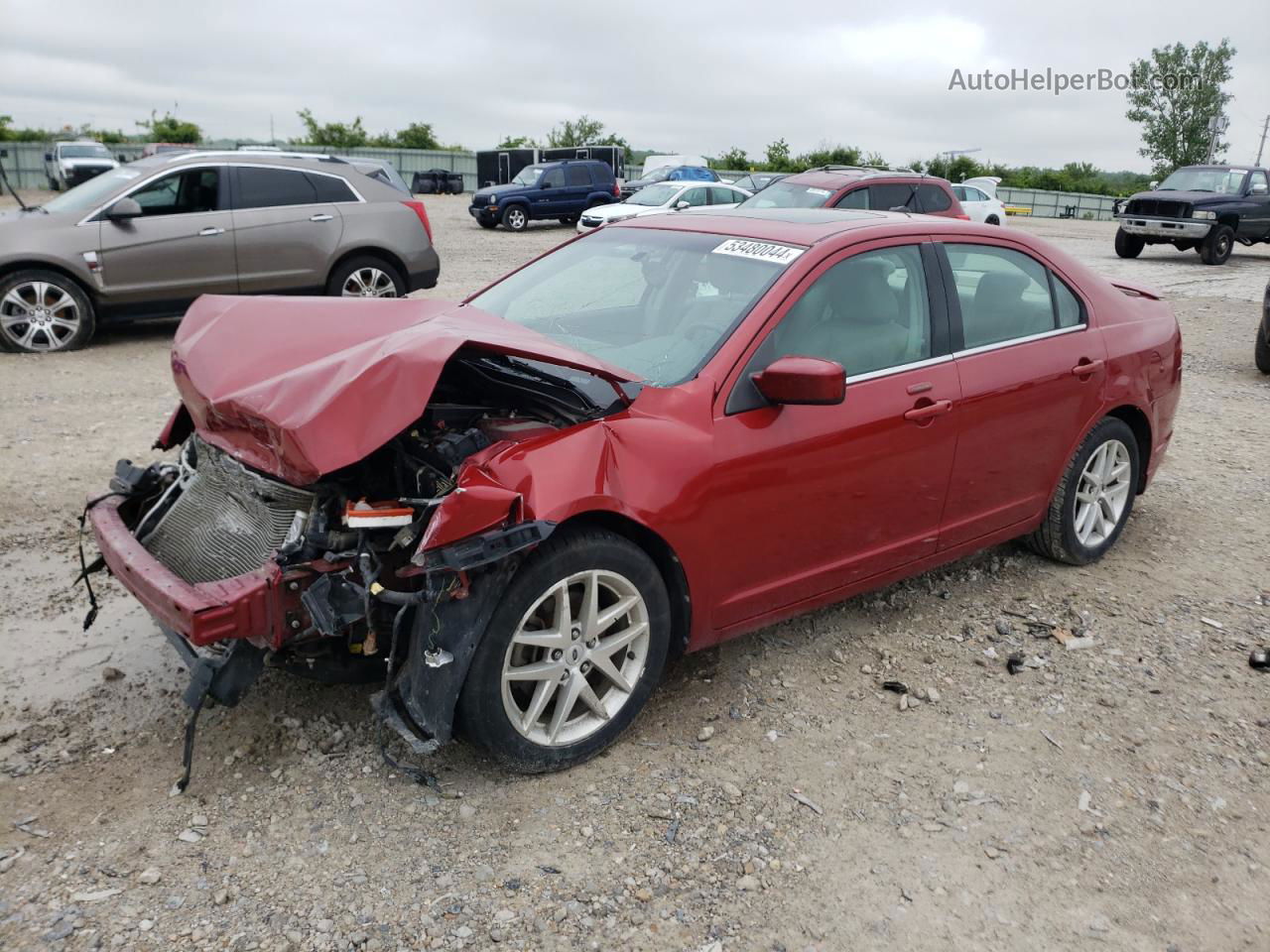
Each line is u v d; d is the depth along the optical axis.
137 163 10.48
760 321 3.53
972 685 3.91
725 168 56.41
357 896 2.68
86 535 5.00
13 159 43.75
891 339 3.91
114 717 3.43
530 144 63.78
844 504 3.75
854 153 54.72
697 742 3.45
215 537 3.22
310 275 10.57
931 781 3.30
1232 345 11.66
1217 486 6.43
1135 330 4.96
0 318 9.27
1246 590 4.87
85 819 2.92
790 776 3.29
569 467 3.01
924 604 4.59
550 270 4.46
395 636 2.89
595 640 3.21
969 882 2.86
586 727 3.27
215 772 3.16
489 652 2.93
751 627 3.68
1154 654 4.22
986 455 4.26
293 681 3.66
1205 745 3.59
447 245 21.38
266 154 10.55
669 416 3.29
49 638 3.95
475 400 3.47
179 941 2.50
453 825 2.98
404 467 3.12
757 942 2.61
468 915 2.64
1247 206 21.31
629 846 2.93
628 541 3.17
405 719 2.99
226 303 3.70
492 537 2.79
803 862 2.91
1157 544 5.41
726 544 3.43
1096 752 3.52
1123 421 5.03
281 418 2.79
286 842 2.87
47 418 7.04
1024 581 4.87
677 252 4.09
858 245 3.89
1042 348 4.45
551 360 3.05
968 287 4.24
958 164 53.69
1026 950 2.64
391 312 3.56
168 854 2.80
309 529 2.89
